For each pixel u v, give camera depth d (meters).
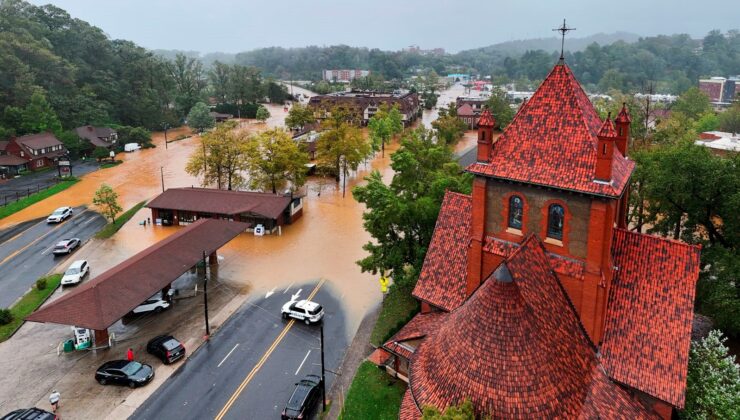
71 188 108.75
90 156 139.00
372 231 56.72
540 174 31.47
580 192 29.55
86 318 46.59
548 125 32.22
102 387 43.91
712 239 49.00
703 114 151.62
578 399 27.73
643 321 30.73
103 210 90.56
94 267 69.00
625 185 30.36
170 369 46.28
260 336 51.72
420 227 56.12
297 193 104.62
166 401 42.12
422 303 42.97
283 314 54.91
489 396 27.50
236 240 78.31
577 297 31.47
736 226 45.72
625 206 36.50
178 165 131.00
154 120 180.00
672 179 47.38
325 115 187.25
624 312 31.33
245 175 116.75
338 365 46.59
